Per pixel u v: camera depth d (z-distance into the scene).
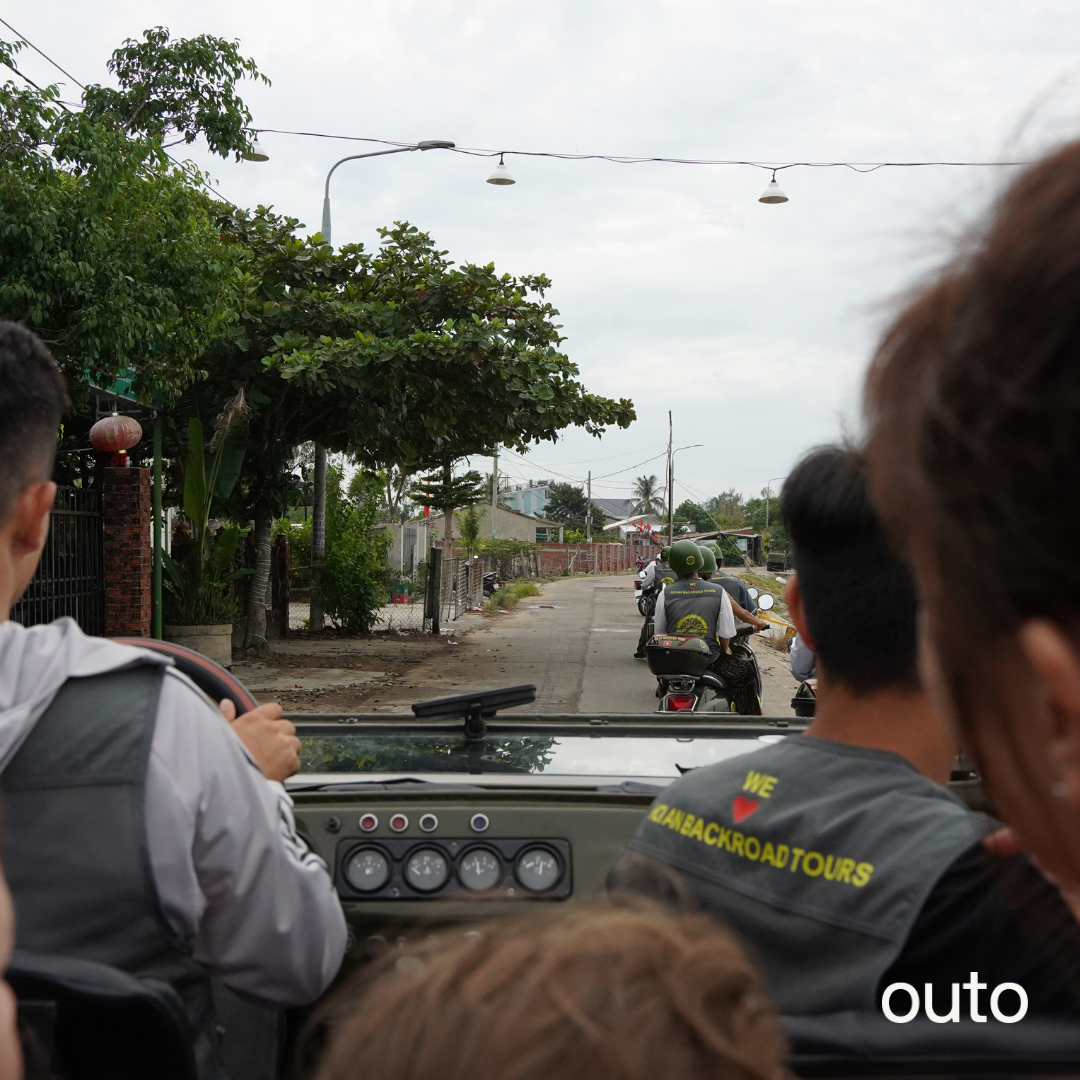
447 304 15.63
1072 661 0.42
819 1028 0.87
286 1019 1.90
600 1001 0.53
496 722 2.79
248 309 14.82
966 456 0.43
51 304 8.95
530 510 114.38
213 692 1.82
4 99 8.51
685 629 7.65
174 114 12.88
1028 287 0.41
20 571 1.35
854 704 1.33
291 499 17.08
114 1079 1.06
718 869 1.28
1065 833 0.48
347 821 2.00
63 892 1.17
